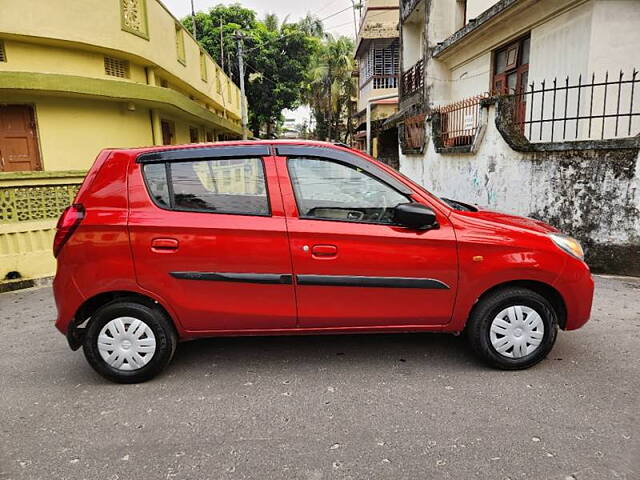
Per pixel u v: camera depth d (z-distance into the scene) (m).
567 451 2.47
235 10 31.00
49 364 3.82
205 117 15.21
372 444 2.58
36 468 2.46
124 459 2.51
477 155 7.52
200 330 3.38
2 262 6.45
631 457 2.41
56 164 9.75
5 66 8.90
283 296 3.29
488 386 3.18
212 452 2.55
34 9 8.73
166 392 3.24
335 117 37.66
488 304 3.32
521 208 6.51
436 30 12.98
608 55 7.00
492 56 10.58
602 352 3.67
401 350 3.83
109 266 3.24
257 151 3.33
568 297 3.34
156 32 11.65
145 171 3.32
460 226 3.30
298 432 2.71
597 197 5.77
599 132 7.17
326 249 3.22
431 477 2.30
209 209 3.28
